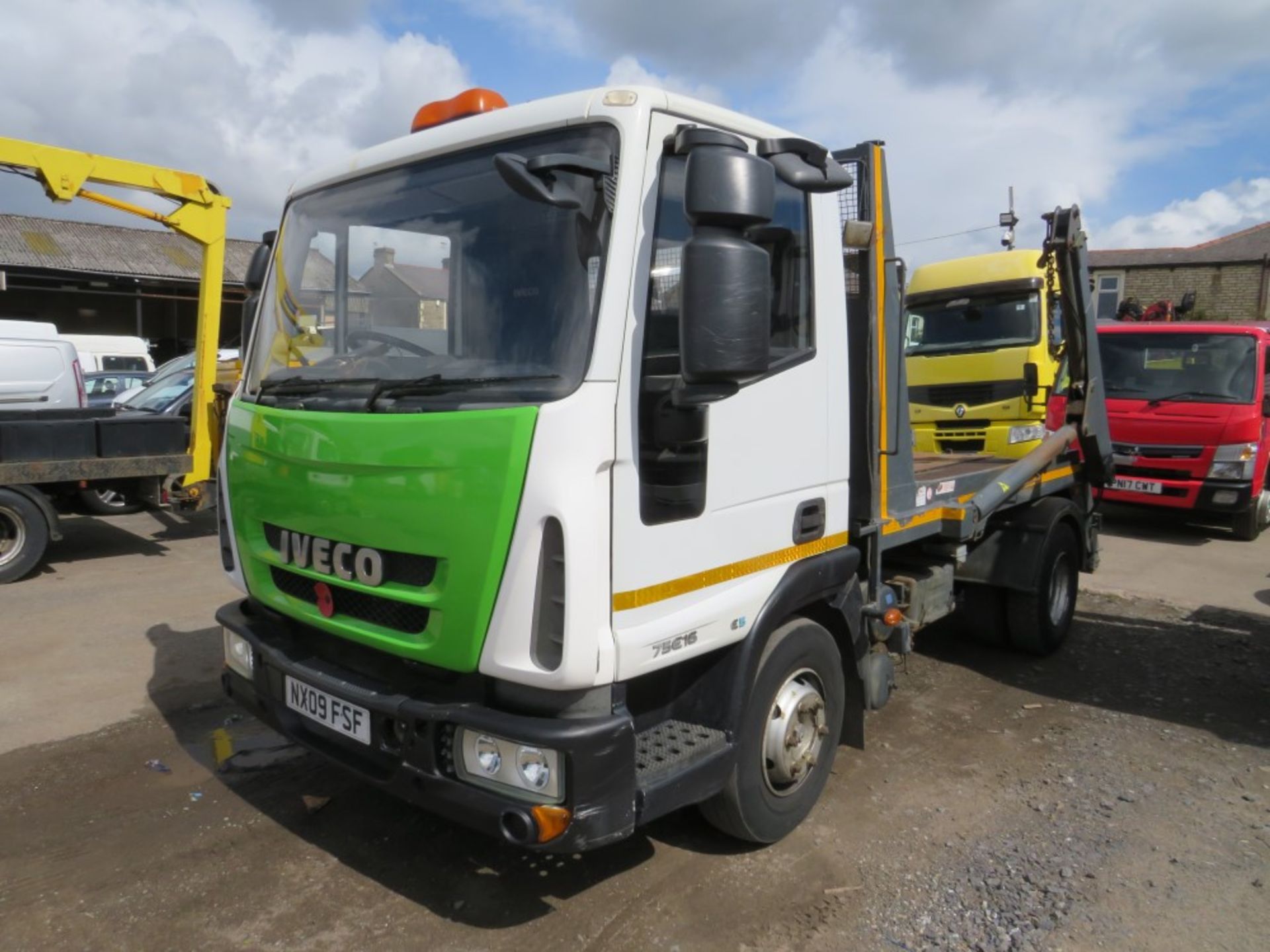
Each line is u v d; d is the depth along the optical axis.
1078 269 5.88
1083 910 3.14
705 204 2.41
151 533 9.94
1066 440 5.70
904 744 4.52
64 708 4.89
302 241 3.54
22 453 7.76
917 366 9.97
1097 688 5.32
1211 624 6.65
